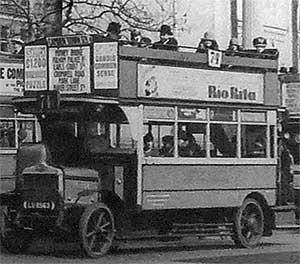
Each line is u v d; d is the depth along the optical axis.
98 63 17.42
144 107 17.53
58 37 17.77
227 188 18.77
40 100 17.28
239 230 19.05
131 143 17.36
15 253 17.48
